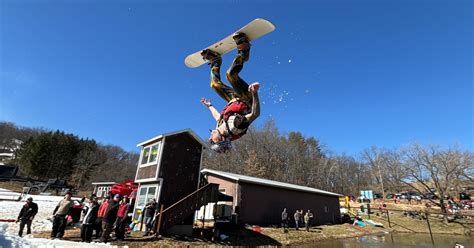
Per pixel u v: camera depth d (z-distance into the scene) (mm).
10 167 42969
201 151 16953
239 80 2588
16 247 5281
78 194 46969
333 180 61906
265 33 2592
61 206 10477
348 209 39438
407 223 33188
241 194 21594
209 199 15305
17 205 20078
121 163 73312
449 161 39031
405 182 46031
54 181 41094
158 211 13992
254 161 45375
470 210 39938
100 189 31219
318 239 19703
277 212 23953
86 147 62500
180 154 15906
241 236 16562
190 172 16094
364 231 27078
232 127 2461
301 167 54531
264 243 15875
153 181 15133
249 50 2643
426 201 46750
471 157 38156
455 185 38906
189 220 14930
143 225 14000
